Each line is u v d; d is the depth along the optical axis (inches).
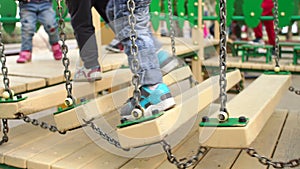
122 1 55.2
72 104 59.0
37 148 63.1
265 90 68.6
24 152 60.9
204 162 58.2
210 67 85.8
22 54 116.6
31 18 116.9
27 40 117.3
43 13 118.6
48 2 119.6
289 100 138.7
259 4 128.4
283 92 75.5
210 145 46.7
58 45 122.0
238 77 99.3
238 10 133.7
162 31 128.5
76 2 75.7
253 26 130.5
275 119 83.4
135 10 55.1
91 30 77.7
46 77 88.9
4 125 65.0
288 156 61.3
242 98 62.1
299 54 133.0
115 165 55.4
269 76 82.9
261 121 53.6
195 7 139.5
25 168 57.7
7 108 61.4
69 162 56.5
